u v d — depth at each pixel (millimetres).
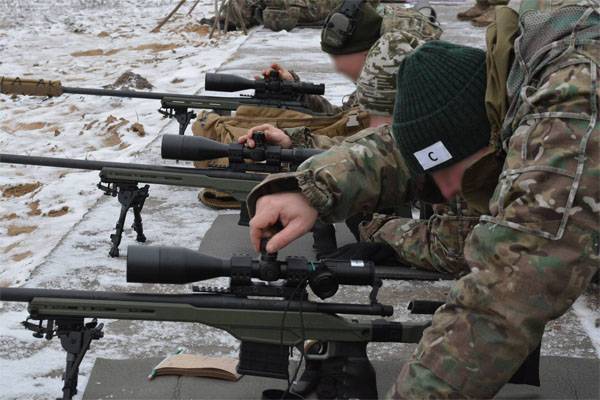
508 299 2574
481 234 2641
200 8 21031
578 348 4449
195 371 4070
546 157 2551
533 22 2703
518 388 3924
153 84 12539
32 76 13695
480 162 2916
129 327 4742
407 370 2730
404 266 4750
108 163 5758
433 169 2980
